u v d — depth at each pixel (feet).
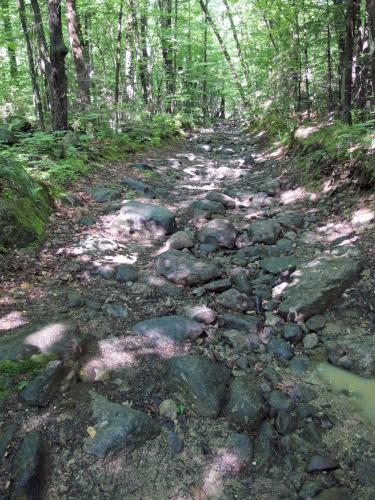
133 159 36.60
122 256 18.37
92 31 56.90
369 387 11.84
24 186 19.35
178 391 11.06
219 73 92.58
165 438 9.95
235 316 14.57
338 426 10.52
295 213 22.98
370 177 20.83
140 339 13.00
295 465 9.58
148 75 66.95
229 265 18.11
